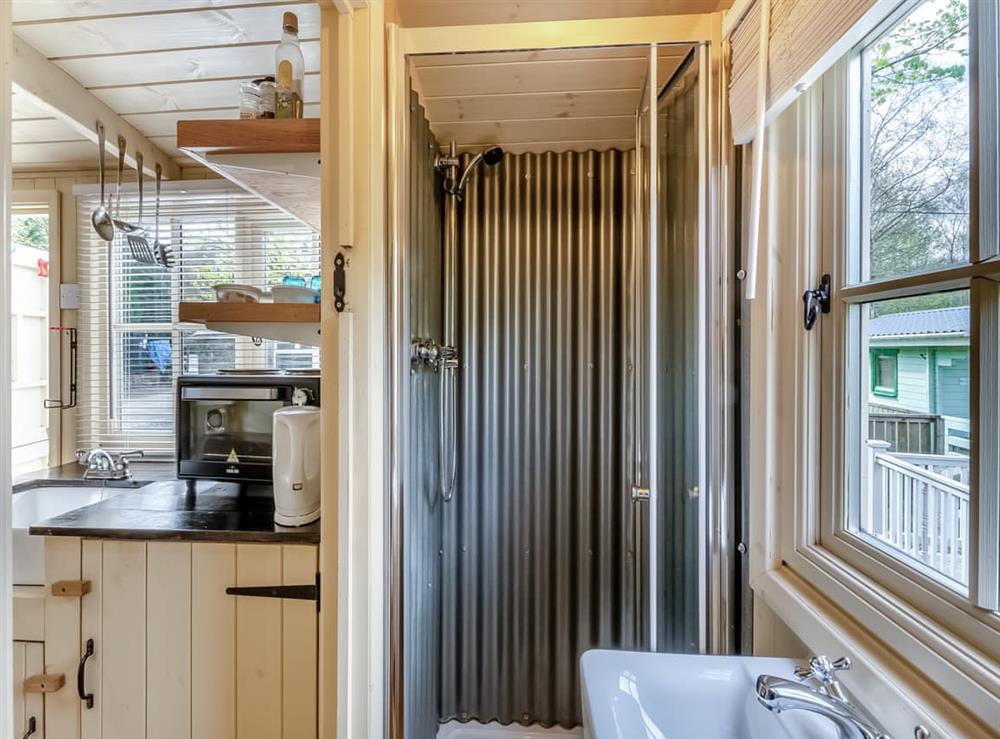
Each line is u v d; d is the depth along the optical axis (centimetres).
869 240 75
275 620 106
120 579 108
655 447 113
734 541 99
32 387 190
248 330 123
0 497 47
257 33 127
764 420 90
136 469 182
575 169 146
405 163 104
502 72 111
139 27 125
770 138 89
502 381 150
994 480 53
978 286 54
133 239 170
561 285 148
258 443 133
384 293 101
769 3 79
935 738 52
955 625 57
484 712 150
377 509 97
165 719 108
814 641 72
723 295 99
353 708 93
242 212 182
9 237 47
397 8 110
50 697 109
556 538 149
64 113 145
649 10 107
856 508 77
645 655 83
